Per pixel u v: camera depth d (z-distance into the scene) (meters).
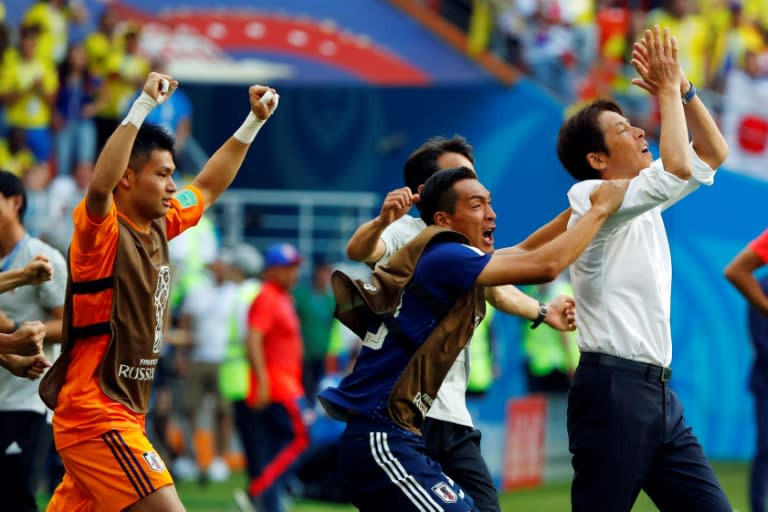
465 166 22.70
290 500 42.94
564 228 22.42
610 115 21.56
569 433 21.61
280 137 62.16
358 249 21.27
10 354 21.88
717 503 20.92
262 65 51.91
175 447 50.09
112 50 52.03
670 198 19.78
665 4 65.75
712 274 57.44
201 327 48.41
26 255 25.12
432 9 57.28
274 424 38.50
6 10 52.03
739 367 57.53
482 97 58.00
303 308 52.38
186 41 52.28
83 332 20.36
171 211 21.91
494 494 22.38
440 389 22.23
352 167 61.31
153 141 20.61
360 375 20.03
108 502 20.33
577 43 62.38
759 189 57.88
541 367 51.66
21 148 50.28
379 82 52.56
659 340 20.97
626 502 20.88
